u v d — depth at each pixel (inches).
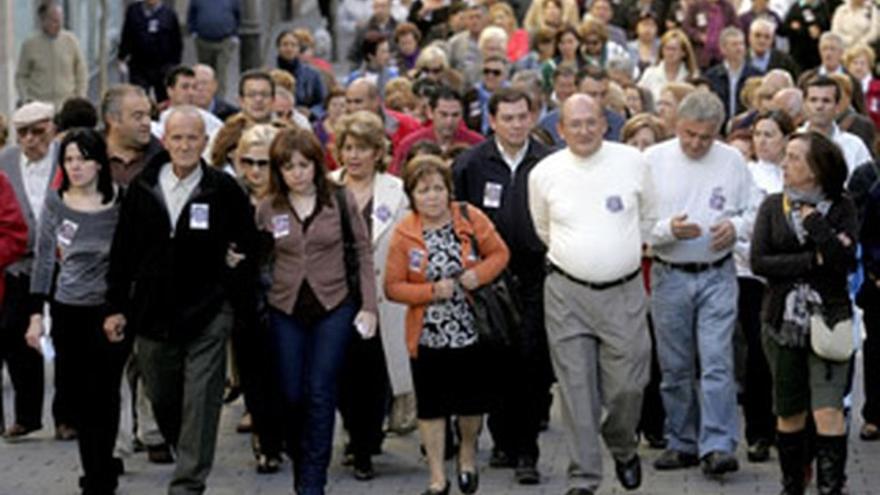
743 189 816.9
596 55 1379.2
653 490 804.6
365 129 837.2
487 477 828.0
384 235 838.5
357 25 1679.4
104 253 789.9
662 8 1657.2
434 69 1187.9
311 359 772.6
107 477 797.9
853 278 892.6
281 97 984.9
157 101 1615.4
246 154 809.5
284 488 816.9
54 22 1432.1
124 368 830.5
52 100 1432.1
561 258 767.7
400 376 834.2
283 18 2193.7
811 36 1636.3
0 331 898.1
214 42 1724.9
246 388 831.7
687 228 801.6
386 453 873.5
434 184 776.3
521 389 813.2
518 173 824.3
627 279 767.1
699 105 807.1
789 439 772.0
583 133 765.3
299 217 771.4
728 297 816.3
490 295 776.3
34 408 905.5
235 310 771.4
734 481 816.9
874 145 976.3
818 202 755.4
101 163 794.8
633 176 770.8
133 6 1606.8
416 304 776.3
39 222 817.5
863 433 885.2
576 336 768.9
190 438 769.6
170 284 764.0
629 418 773.3
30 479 838.5
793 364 761.0
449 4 1648.6
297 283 769.6
